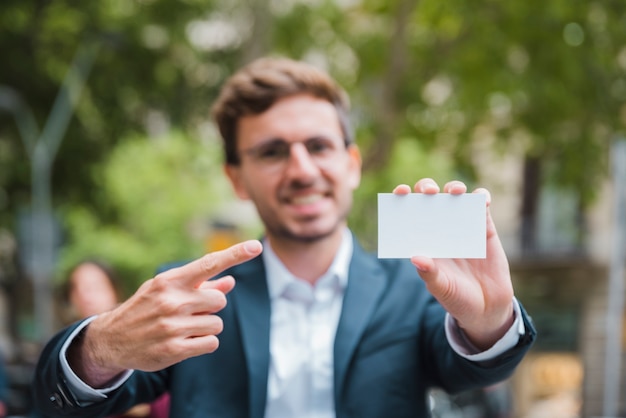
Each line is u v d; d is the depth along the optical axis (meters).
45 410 1.68
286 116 1.99
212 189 10.80
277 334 1.95
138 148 11.15
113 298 4.04
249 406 1.86
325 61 13.77
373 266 1.99
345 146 2.10
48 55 15.48
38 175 15.48
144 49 15.45
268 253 2.00
